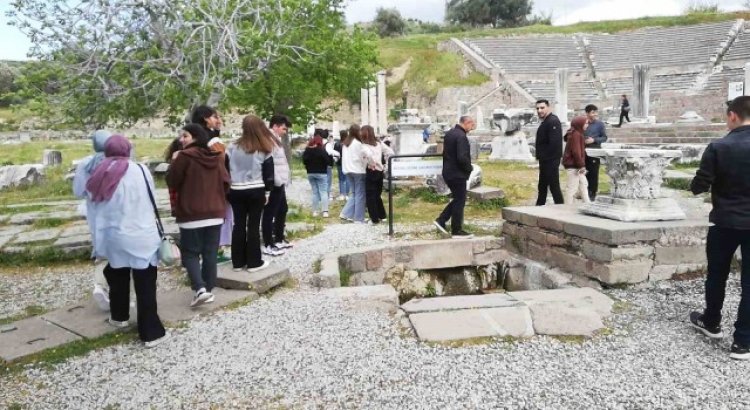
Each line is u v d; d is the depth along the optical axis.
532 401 3.11
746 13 43.09
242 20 12.34
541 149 7.82
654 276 5.18
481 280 6.92
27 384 3.51
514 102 36.22
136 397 3.29
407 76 43.97
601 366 3.53
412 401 3.13
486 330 4.07
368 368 3.54
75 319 4.60
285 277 5.48
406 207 10.30
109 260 4.04
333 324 4.31
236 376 3.49
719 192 3.72
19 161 24.08
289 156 15.66
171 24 11.06
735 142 3.61
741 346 3.59
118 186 3.96
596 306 4.55
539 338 3.98
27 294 5.80
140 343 4.10
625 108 21.77
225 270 5.50
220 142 4.81
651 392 3.18
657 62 37.59
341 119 38.69
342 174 11.66
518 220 6.64
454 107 39.12
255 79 13.27
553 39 45.28
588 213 6.07
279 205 6.84
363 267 6.40
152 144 30.22
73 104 11.47
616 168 5.70
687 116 22.80
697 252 5.29
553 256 5.97
